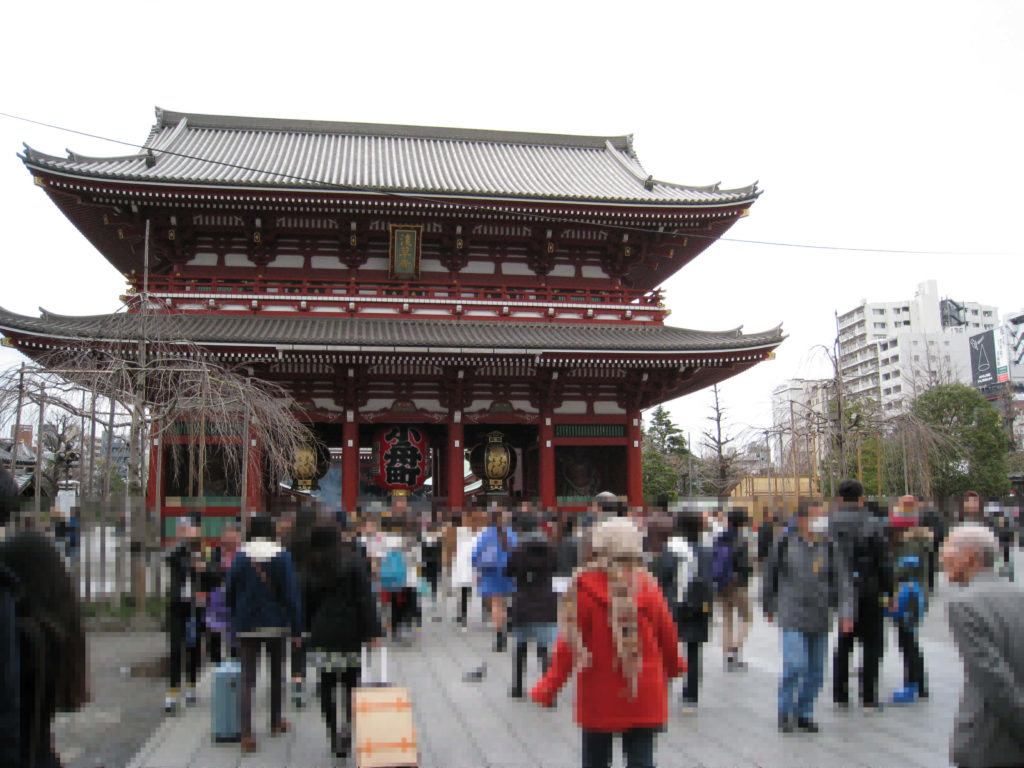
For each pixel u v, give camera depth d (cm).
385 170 4269
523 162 4784
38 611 481
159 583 1955
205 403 2048
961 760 463
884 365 12838
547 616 1262
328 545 977
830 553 1123
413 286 3669
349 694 971
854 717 1143
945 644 1658
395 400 3525
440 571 2362
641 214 3609
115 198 3238
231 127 4731
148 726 1125
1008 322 10106
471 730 1098
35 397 1919
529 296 3734
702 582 1209
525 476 4084
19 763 454
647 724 675
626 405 3666
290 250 3631
